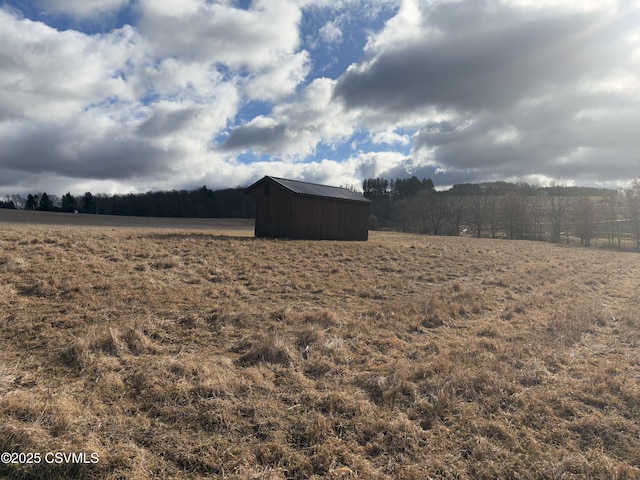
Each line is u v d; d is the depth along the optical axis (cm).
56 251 1188
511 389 506
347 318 805
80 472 325
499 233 7994
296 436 396
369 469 348
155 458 352
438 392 482
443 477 345
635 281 1564
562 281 1448
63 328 643
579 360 630
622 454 386
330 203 2619
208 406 432
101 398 441
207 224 6831
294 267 1370
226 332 688
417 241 3347
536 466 360
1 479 317
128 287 900
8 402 398
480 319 874
